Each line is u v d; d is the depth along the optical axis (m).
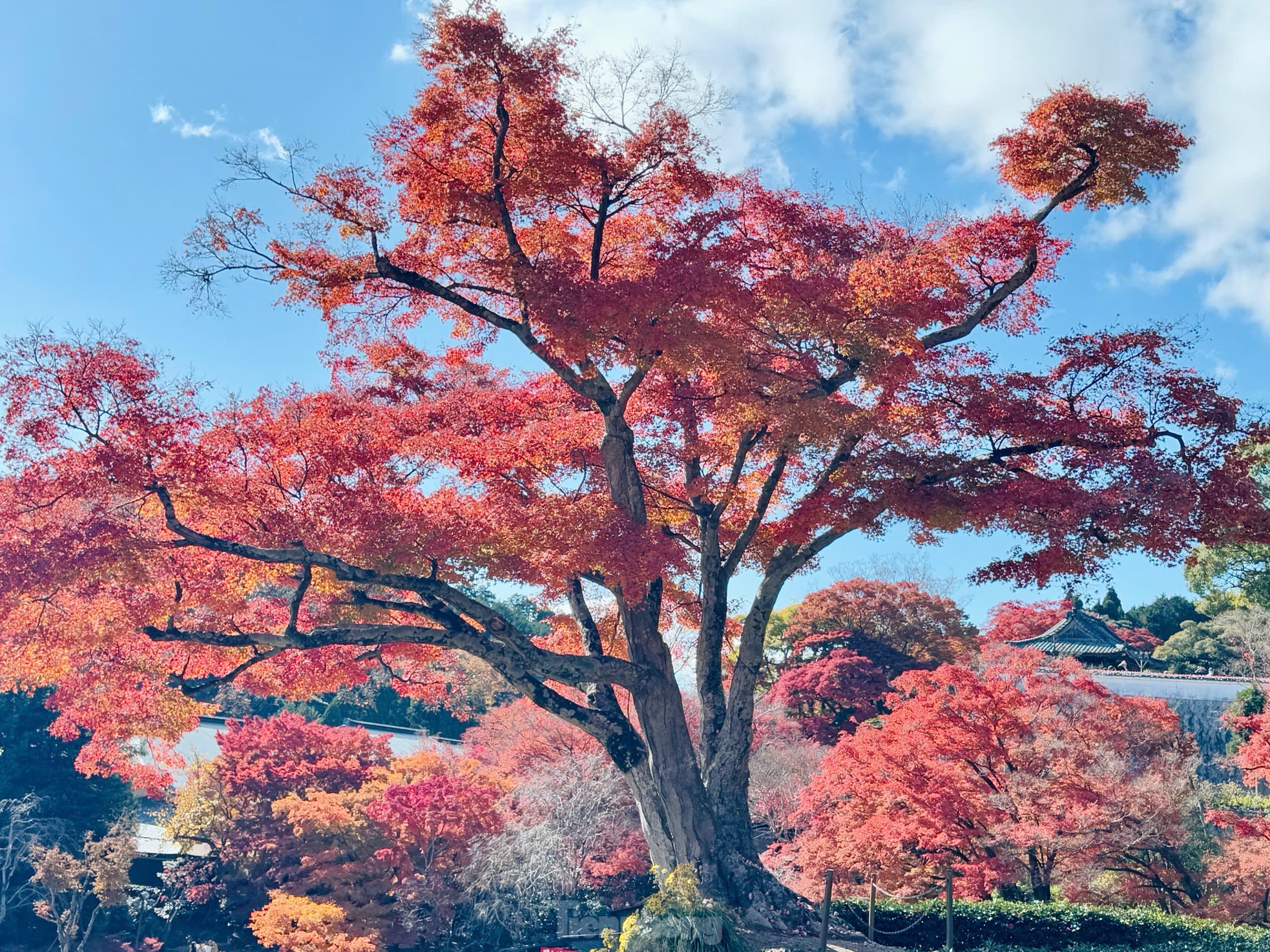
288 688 18.08
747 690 17.34
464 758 35.91
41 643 14.54
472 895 27.45
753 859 16.45
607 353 14.84
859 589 50.41
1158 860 24.33
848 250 16.92
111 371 13.35
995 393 16.39
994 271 18.23
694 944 12.64
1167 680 36.53
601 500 15.35
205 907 32.91
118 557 12.94
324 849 30.02
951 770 20.64
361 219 15.10
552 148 15.05
